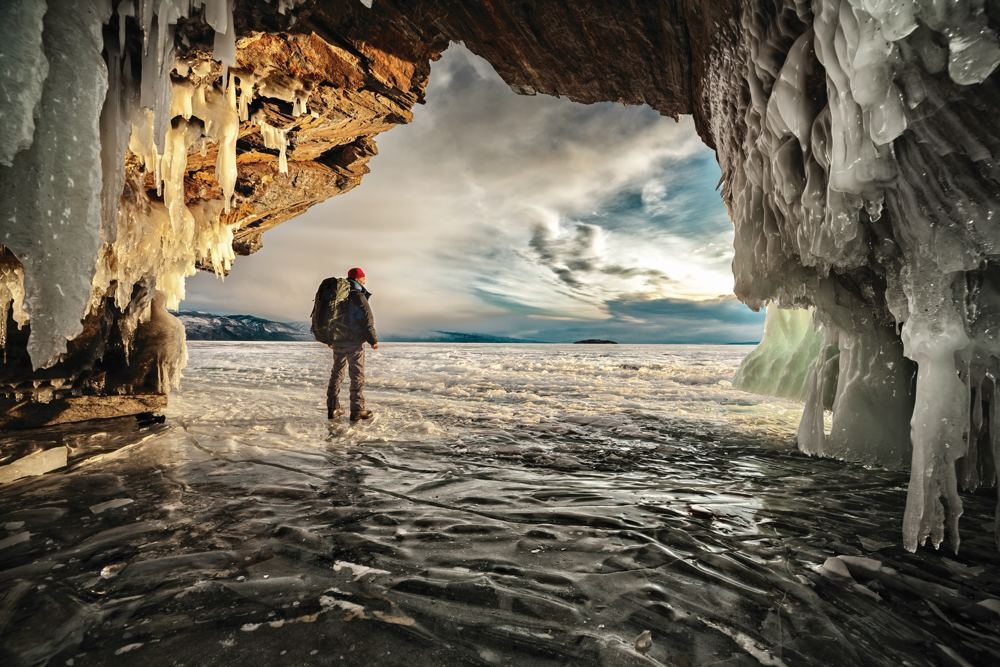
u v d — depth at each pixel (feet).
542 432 14.83
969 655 4.27
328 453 11.79
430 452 12.10
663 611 4.94
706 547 6.53
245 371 37.70
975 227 6.10
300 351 95.91
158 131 9.66
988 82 5.32
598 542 6.68
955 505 6.15
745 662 4.15
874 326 10.98
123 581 5.39
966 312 6.51
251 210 21.65
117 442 12.39
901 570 5.87
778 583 5.54
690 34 11.96
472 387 27.94
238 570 5.69
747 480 9.83
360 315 16.08
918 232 6.73
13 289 11.66
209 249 20.40
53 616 4.68
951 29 4.93
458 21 13.52
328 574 5.64
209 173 17.98
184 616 4.72
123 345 16.37
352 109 16.03
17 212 7.07
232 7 9.47
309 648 4.25
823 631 4.61
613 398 23.32
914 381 10.57
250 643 4.31
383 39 13.65
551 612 4.91
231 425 15.02
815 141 8.16
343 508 7.91
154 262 16.31
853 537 6.89
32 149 7.18
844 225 7.58
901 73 5.82
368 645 4.31
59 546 6.30
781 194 9.78
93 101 7.84
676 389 27.25
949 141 5.94
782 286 11.67
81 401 14.80
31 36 6.65
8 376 13.76
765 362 18.66
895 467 10.52
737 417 17.70
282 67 13.34
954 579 5.65
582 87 16.37
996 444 6.52
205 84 12.70
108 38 9.21
